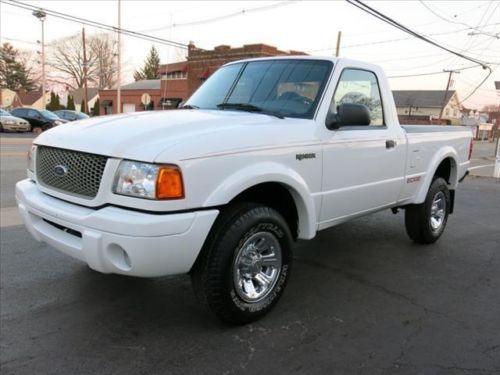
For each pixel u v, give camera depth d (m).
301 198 3.50
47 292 3.87
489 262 5.04
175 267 2.83
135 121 3.26
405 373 2.82
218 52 35.56
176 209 2.75
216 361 2.89
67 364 2.83
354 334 3.28
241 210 3.14
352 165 4.00
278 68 4.24
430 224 5.46
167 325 3.34
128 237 2.66
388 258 5.07
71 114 32.12
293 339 3.18
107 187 2.80
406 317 3.59
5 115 27.70
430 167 5.22
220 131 3.06
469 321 3.55
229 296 3.11
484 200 9.45
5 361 2.84
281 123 3.47
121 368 2.79
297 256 5.04
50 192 3.20
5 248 4.93
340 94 3.97
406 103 75.00
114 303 3.69
